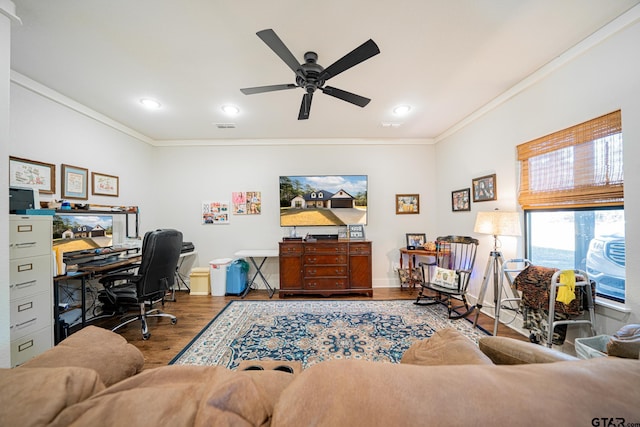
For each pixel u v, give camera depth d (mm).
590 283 1847
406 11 1606
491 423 407
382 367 509
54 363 749
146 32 1769
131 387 561
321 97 2748
